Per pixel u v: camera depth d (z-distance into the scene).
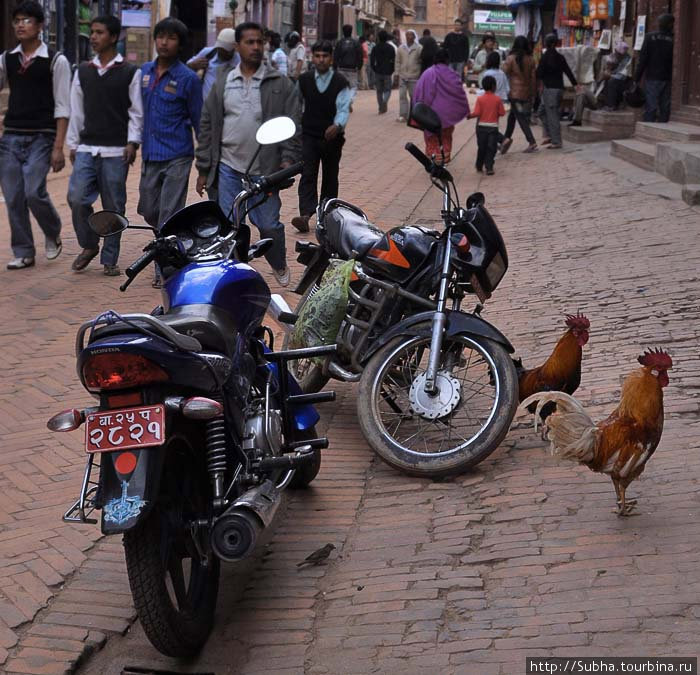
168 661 4.00
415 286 5.83
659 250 9.95
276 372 4.94
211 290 4.35
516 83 18.70
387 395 6.04
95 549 4.82
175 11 27.41
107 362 3.58
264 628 4.15
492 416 5.31
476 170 16.83
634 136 17.62
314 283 6.72
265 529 3.95
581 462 4.63
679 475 5.12
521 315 8.34
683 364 6.73
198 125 9.07
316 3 39.59
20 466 5.65
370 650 3.88
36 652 3.99
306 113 11.53
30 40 9.33
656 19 18.98
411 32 24.61
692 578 4.12
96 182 9.33
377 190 14.58
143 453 3.58
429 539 4.73
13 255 10.22
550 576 4.25
